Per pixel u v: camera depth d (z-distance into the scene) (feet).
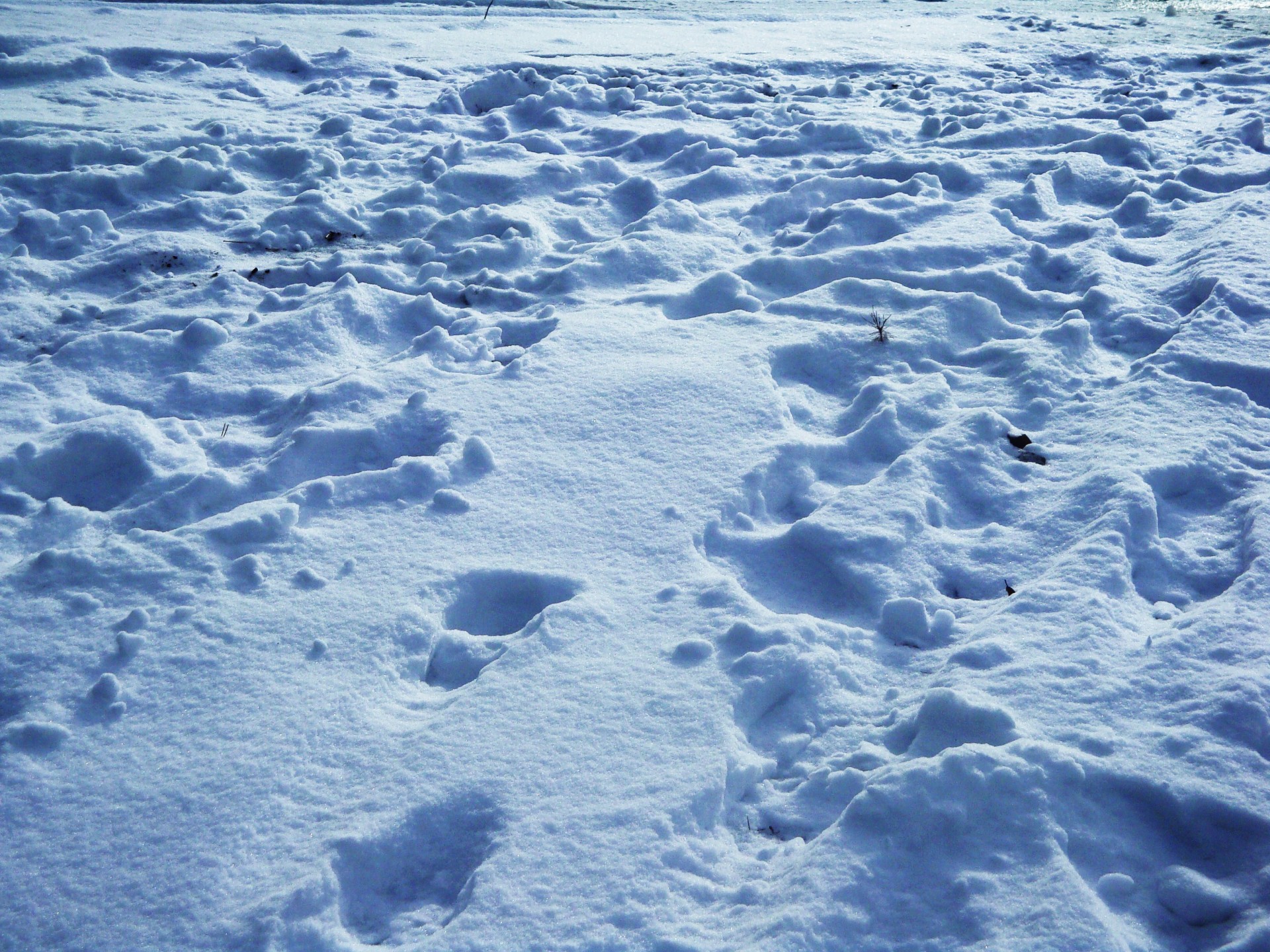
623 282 17.90
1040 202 20.76
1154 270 18.03
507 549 10.85
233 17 37.55
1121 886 6.93
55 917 6.98
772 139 25.09
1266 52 37.65
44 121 23.77
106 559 10.43
